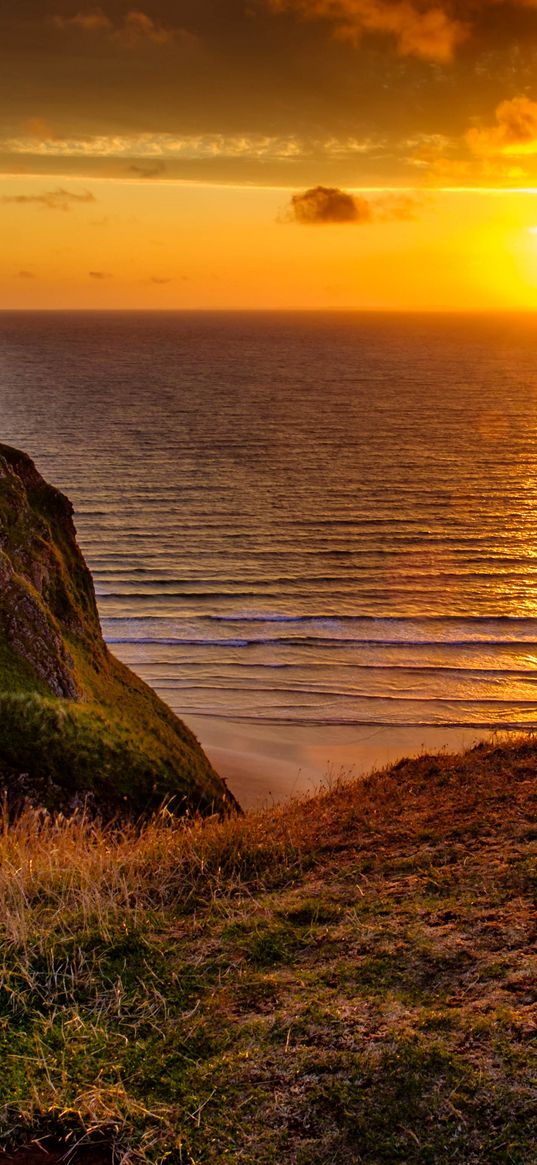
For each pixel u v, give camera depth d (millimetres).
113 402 150375
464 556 61906
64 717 15609
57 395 159625
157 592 53156
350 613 49344
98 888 5430
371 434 117625
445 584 55250
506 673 40656
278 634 45688
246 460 99625
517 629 46969
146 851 6383
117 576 56594
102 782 14969
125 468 94375
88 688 18203
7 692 15461
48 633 17578
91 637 21484
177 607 50281
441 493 82500
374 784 9602
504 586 54906
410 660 42219
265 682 39219
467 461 98500
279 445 109500
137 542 65312
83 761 15102
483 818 6727
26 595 17625
